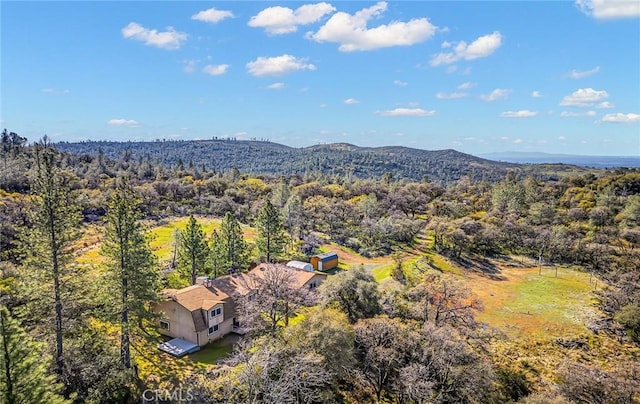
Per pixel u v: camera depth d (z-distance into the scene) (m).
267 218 55.16
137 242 30.98
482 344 35.44
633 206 77.06
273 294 34.56
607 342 40.66
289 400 21.98
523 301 51.09
